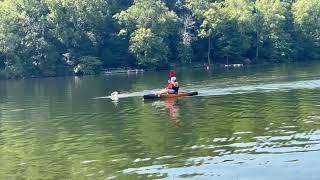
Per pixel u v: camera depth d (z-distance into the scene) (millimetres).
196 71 104688
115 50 123750
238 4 135000
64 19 120375
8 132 39188
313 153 26938
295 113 39531
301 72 84188
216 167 25547
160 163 26859
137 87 70875
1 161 29766
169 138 32844
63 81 94875
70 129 38656
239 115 40094
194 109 44656
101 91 67062
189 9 133875
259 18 131500
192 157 27656
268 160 26219
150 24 124562
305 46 135750
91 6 122625
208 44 128500
